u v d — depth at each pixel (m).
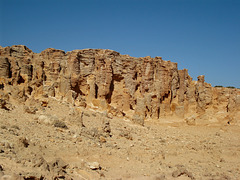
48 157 17.08
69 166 16.36
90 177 15.68
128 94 51.56
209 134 42.03
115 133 30.84
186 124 50.69
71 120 29.23
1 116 24.80
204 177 19.30
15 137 18.44
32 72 43.91
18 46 46.56
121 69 52.41
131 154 23.38
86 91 49.34
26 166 13.52
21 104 33.81
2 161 13.20
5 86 36.97
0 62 39.12
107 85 49.25
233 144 34.53
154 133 37.00
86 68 50.22
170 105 56.19
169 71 55.84
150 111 50.97
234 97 54.12
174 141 32.97
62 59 49.25
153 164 21.34
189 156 26.53
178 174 18.84
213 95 57.78
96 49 51.56
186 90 59.09
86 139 23.59
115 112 46.38
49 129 23.98
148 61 53.47
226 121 52.56
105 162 19.61
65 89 45.88
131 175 17.56
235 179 19.84
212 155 27.98
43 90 41.91
